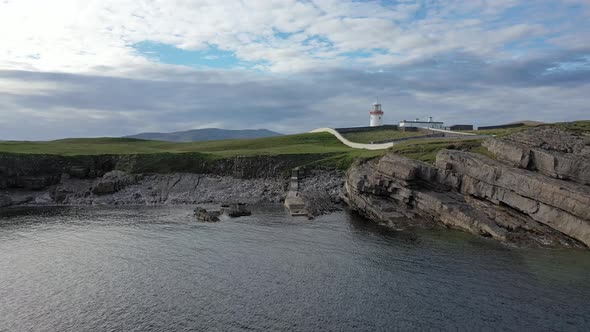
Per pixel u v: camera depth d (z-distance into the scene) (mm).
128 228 70688
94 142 162750
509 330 36625
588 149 69125
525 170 67562
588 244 56062
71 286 46219
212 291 44656
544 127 84000
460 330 36656
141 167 109438
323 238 64375
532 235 61594
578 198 57031
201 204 94062
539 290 44156
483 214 67562
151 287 45812
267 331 36688
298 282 46844
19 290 45344
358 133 161250
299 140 152875
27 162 101438
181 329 37156
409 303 41531
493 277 47719
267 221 76188
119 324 38125
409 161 80000
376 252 57031
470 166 72312
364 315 39281
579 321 37906
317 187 101938
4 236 65812
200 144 163500
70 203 93500
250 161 112750
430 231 67562
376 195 80375
